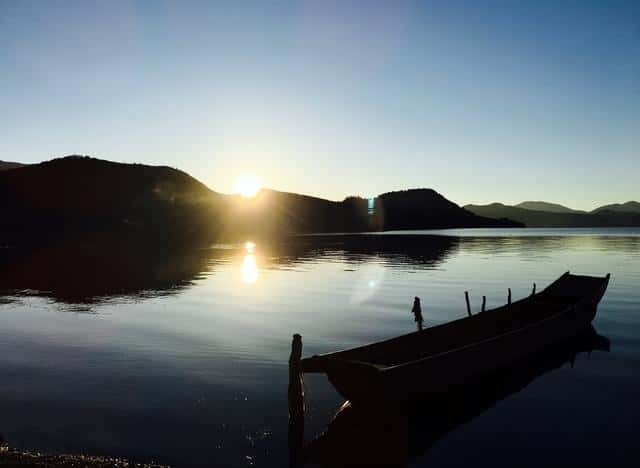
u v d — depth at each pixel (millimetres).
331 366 13094
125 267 56969
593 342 21609
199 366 17203
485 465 10789
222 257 73688
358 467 10477
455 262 63531
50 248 91875
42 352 19125
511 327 21422
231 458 10656
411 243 117312
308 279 45406
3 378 15852
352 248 97500
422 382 13805
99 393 14445
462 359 15227
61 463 9812
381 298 33812
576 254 77438
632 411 13734
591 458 11070
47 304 31203
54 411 13055
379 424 12727
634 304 31656
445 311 28766
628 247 95938
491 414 13656
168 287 39812
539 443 11844
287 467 10336
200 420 12562
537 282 42344
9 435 11617
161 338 21562
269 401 13922
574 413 13648
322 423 12812
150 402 13750
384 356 15492
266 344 20500
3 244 99625
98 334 22359
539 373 17297
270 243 120000
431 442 11883
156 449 10984
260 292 36938
